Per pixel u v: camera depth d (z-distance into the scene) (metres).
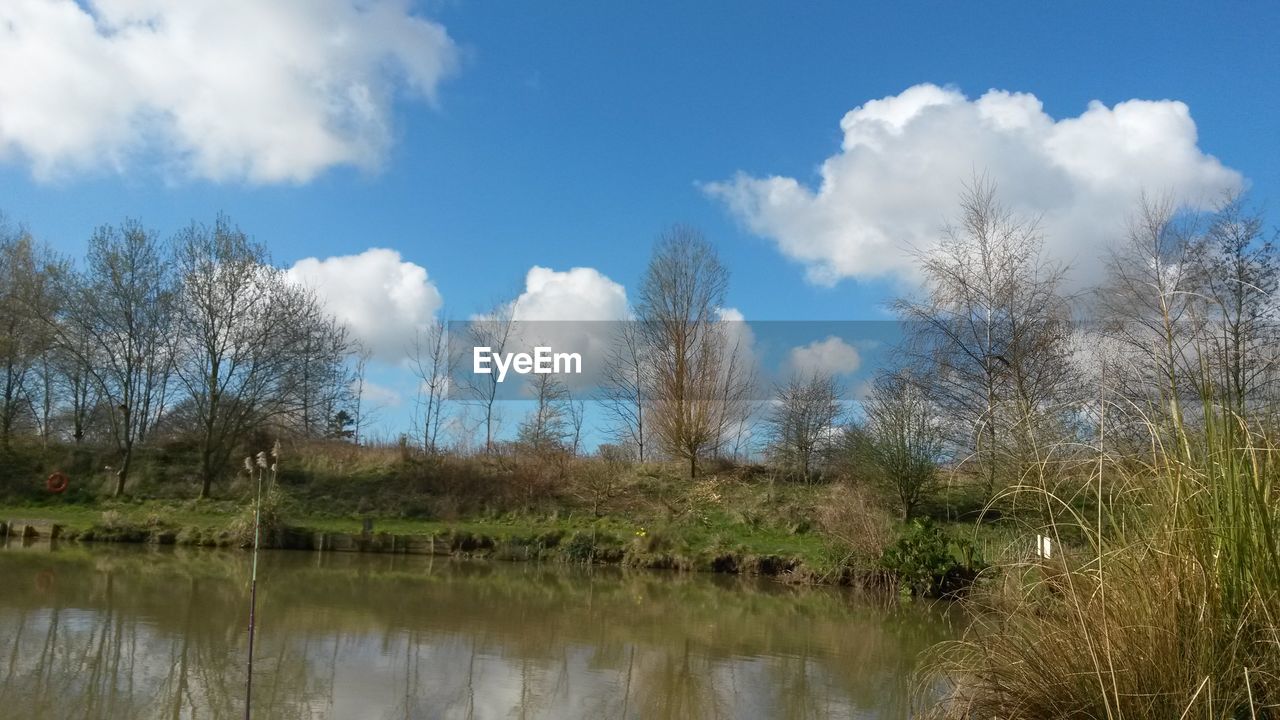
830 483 25.61
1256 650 3.73
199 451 28.73
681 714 7.08
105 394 26.91
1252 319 14.18
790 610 13.59
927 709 6.29
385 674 7.99
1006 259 20.23
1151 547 4.06
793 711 7.25
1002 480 9.41
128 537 20.81
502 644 9.69
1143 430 4.54
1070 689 4.11
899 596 15.34
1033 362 19.06
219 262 25.81
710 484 26.77
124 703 6.75
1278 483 3.92
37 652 8.34
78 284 26.55
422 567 18.09
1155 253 16.02
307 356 27.67
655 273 30.56
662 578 17.92
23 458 27.58
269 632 9.78
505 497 25.84
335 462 28.38
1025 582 4.77
